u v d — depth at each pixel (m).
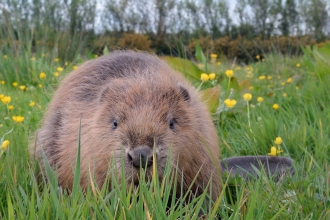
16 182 2.67
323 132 3.79
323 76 5.68
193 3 14.38
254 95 5.66
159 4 14.71
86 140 2.83
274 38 17.52
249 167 3.44
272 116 4.23
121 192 2.27
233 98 4.85
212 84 4.97
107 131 2.69
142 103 2.72
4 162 2.92
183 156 2.74
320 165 3.23
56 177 2.43
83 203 2.18
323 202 2.62
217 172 2.83
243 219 2.26
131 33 14.83
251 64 11.05
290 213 2.47
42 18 10.94
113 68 3.37
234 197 2.98
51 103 3.62
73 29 11.39
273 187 2.75
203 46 13.70
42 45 9.84
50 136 3.28
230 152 3.81
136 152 2.39
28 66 7.68
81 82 3.38
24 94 6.25
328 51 5.64
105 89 2.88
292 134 3.80
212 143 3.09
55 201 2.13
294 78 7.34
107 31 14.93
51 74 6.86
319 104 4.80
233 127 4.43
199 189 2.91
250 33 19.67
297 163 3.26
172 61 5.25
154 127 2.55
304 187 2.78
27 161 3.16
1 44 9.12
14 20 9.88
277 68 9.52
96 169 2.72
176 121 2.76
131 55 3.58
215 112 4.42
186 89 2.97
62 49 10.26
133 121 2.58
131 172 2.42
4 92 6.14
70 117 3.15
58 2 11.42
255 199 2.19
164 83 2.90
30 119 4.34
